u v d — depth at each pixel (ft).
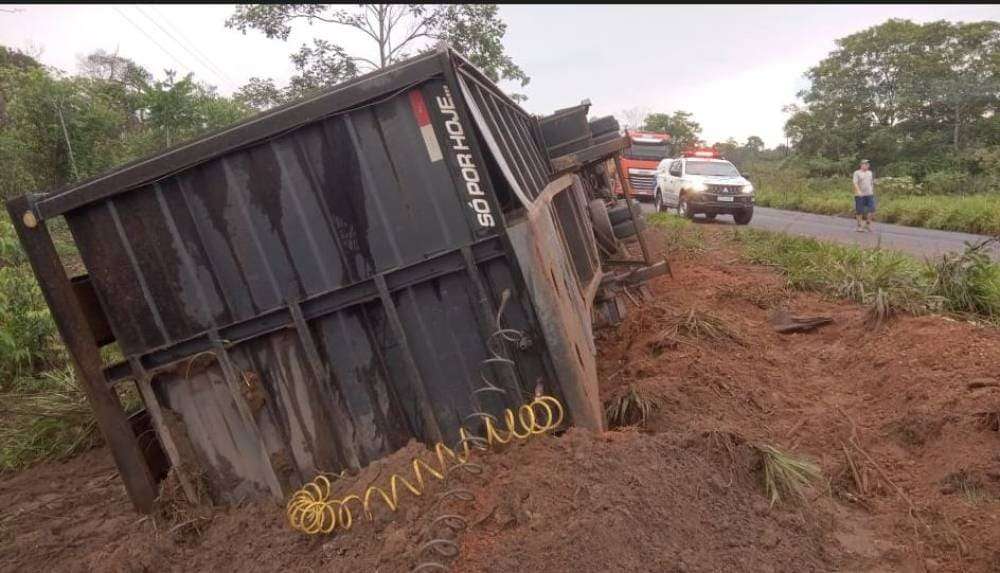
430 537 10.22
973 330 20.59
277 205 12.64
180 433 13.20
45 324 25.68
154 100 61.31
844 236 57.47
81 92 63.87
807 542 11.55
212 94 74.59
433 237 12.65
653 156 101.35
